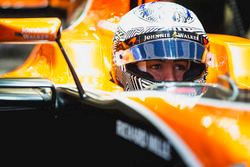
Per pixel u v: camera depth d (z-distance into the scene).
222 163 3.72
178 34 5.32
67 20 11.49
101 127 4.54
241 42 6.64
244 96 4.43
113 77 5.88
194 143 3.88
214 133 3.94
